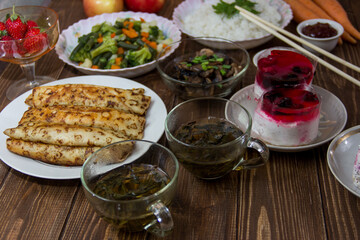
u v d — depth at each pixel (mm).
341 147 493
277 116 497
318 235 428
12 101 590
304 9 790
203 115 506
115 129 521
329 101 574
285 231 433
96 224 446
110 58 705
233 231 435
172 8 877
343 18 765
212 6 768
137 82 622
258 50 729
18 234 440
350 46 742
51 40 614
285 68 564
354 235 426
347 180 467
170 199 411
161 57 639
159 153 441
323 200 463
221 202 465
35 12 664
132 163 459
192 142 461
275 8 793
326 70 676
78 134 502
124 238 431
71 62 690
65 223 448
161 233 399
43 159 496
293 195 471
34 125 518
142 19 771
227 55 674
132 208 383
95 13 821
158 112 565
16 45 574
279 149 492
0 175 509
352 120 573
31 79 667
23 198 478
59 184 493
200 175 467
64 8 886
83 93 570
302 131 504
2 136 534
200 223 443
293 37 651
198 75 603
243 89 601
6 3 875
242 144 441
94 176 434
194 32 763
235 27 745
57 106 555
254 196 471
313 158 513
